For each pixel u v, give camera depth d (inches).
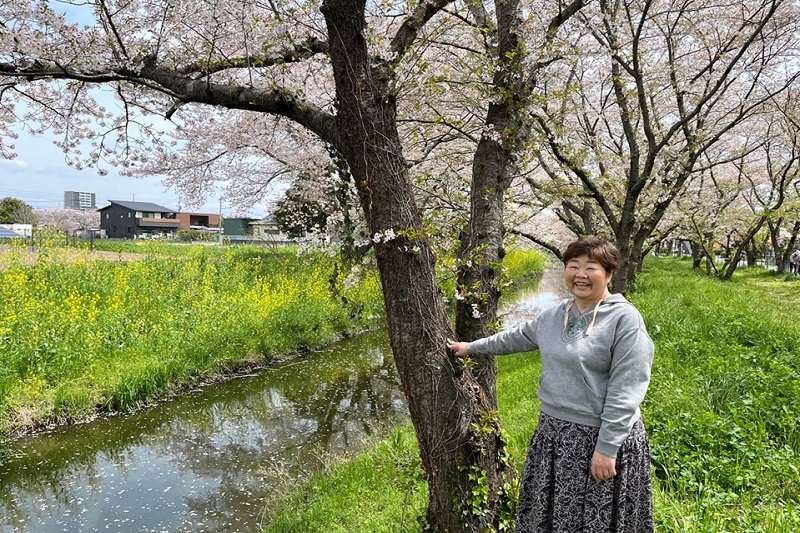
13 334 289.7
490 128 132.3
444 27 162.9
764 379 195.2
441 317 112.2
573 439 82.9
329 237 322.7
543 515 85.5
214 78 187.0
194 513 191.6
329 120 114.5
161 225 2453.2
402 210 107.4
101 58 158.2
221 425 272.2
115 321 335.9
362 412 288.8
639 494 81.3
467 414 110.7
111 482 215.2
